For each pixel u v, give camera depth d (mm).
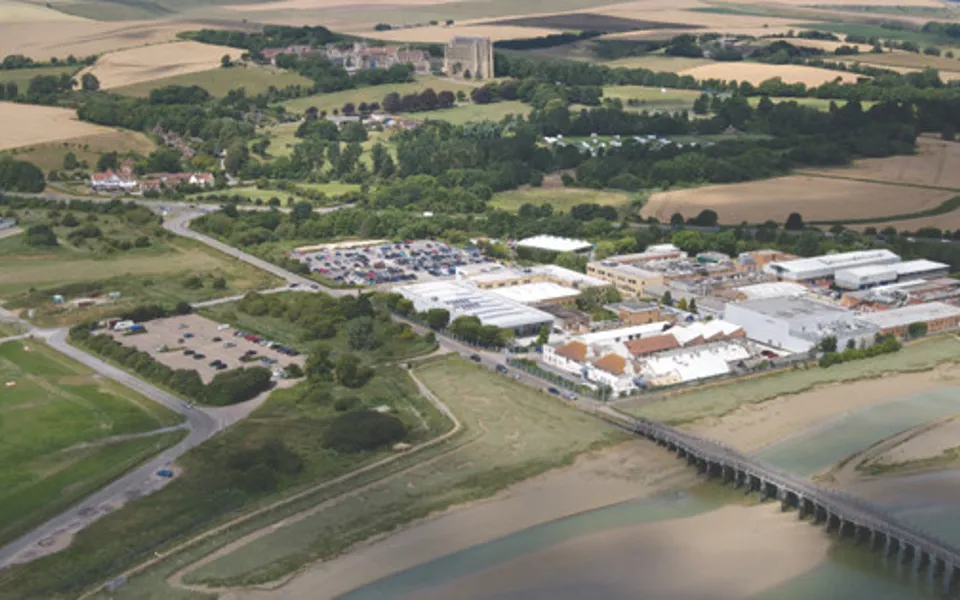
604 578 198625
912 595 194125
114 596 190625
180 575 197750
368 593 193375
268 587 194750
